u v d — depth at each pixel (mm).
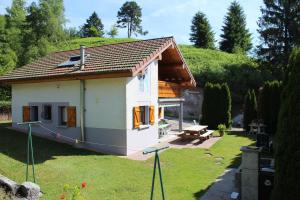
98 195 9172
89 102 15883
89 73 14922
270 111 21750
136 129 15516
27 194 8000
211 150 16000
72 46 56938
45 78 16984
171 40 17484
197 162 13742
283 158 6945
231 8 59562
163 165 13125
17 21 48000
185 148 16422
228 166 13117
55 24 47312
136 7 98125
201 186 10422
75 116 16359
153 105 17312
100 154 14406
